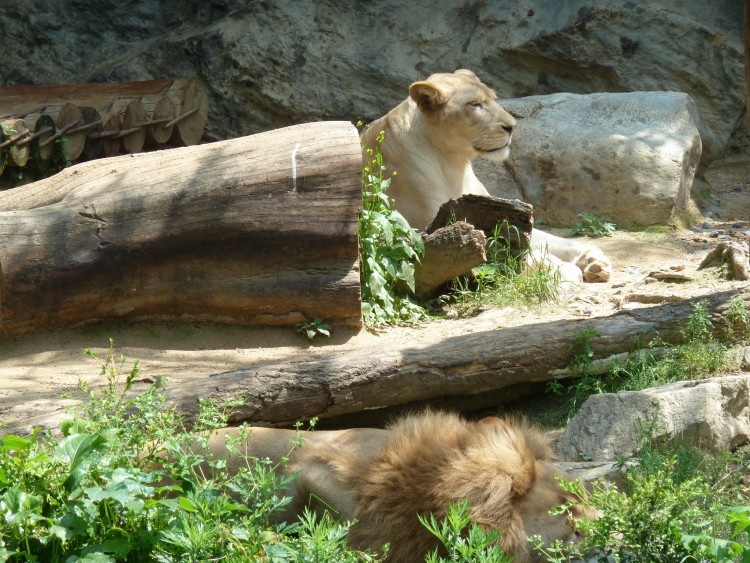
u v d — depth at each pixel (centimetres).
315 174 1139
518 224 1363
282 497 645
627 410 819
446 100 1534
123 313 1119
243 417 854
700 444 813
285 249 1130
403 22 2273
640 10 2186
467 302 1294
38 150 1744
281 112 2284
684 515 562
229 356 1094
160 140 2009
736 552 530
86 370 1018
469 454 589
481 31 2252
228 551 546
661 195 1836
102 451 565
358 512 606
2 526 536
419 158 1569
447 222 1387
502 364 938
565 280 1361
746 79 1134
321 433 710
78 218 1094
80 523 542
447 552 578
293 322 1146
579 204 1886
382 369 898
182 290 1123
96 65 2377
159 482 662
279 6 2283
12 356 1060
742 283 1306
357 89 2262
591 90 2239
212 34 2273
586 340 963
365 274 1234
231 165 1141
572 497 593
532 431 648
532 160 1930
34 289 1066
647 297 1248
